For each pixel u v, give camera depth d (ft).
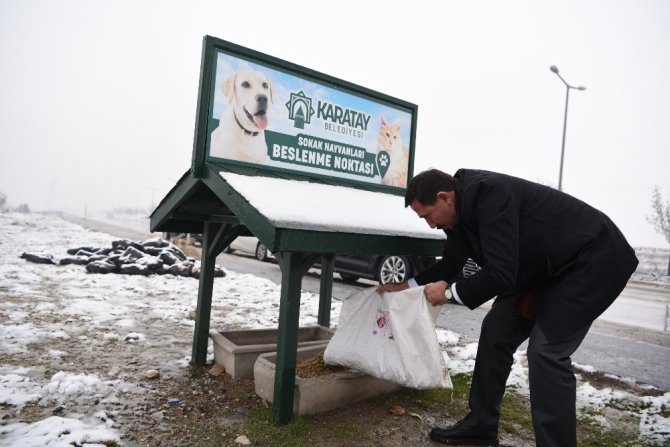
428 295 8.25
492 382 8.36
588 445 8.95
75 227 81.56
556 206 7.14
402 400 10.26
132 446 7.64
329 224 8.07
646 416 10.50
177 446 7.76
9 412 8.59
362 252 8.58
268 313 19.34
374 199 11.56
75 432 7.75
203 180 9.82
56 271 26.35
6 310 16.43
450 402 10.47
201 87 9.84
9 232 55.26
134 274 26.89
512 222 6.98
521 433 9.21
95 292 21.09
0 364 11.03
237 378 10.84
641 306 36.42
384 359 8.68
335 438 8.31
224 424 8.62
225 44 10.11
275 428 8.46
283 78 11.11
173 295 21.98
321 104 11.85
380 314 9.08
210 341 14.11
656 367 15.65
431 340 8.22
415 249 9.57
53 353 12.07
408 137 14.05
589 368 14.15
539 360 6.90
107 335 14.21
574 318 6.69
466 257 8.76
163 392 10.01
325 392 9.24
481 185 7.34
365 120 12.90
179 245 51.08
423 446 8.34
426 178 7.70
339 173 12.32
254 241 46.29
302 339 12.91
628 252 6.85
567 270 7.00
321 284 13.57
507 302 8.34
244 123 10.44
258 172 10.45
